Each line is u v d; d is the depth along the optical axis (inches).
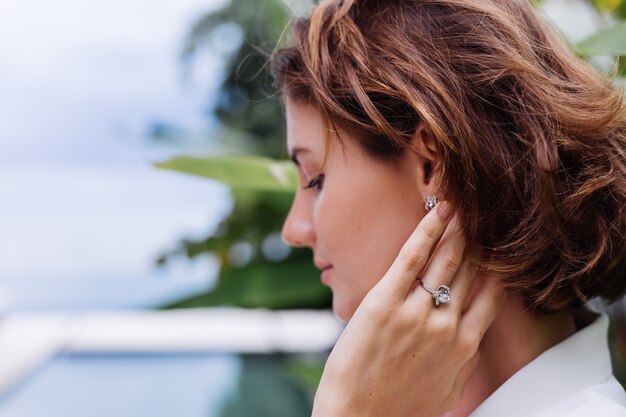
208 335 137.9
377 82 22.3
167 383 118.2
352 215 23.7
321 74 23.5
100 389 119.4
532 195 21.4
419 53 22.5
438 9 23.3
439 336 21.9
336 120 23.2
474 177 21.3
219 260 53.6
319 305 53.5
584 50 27.7
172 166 32.5
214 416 94.7
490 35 22.5
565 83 23.2
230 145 54.6
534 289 22.5
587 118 21.6
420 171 22.8
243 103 63.7
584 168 21.9
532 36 24.0
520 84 21.9
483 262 22.1
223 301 45.6
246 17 61.7
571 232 21.7
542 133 21.5
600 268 22.6
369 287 24.2
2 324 156.1
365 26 23.7
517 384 23.0
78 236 261.3
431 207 22.6
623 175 22.4
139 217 270.1
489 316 22.3
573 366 23.0
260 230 53.9
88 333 146.9
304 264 47.9
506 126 21.8
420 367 22.0
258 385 101.5
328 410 22.0
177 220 54.5
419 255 21.8
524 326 23.8
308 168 25.3
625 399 22.9
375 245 23.7
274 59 27.5
